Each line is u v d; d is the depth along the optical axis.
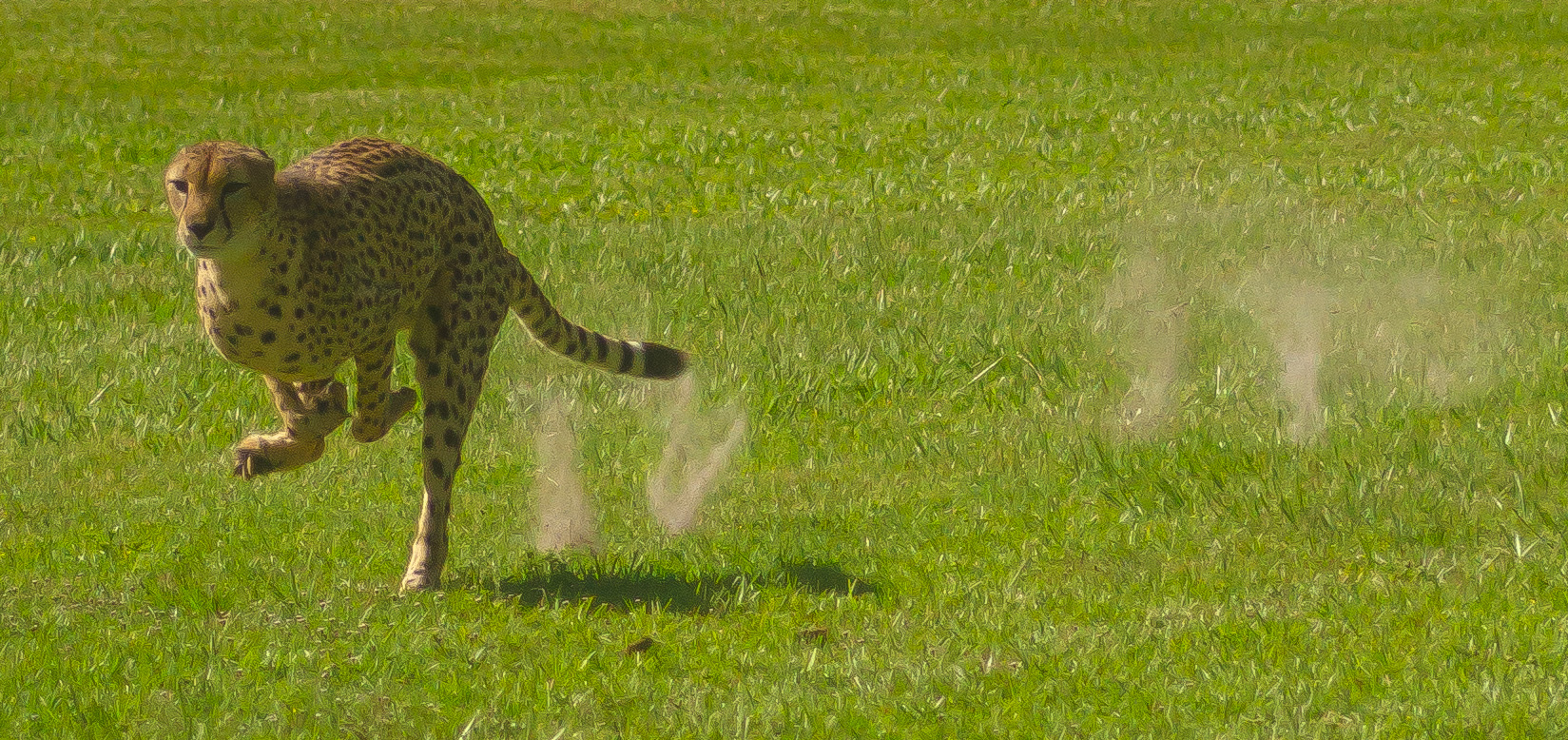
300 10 75.75
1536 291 30.33
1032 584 18.36
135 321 31.08
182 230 16.25
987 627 17.02
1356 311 29.25
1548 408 23.36
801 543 19.98
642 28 73.38
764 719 14.91
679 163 47.69
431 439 18.80
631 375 21.83
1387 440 22.45
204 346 29.05
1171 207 39.38
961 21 74.69
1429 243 34.25
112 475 23.22
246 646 16.89
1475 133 48.56
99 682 15.80
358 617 17.61
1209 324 28.58
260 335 17.28
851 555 19.84
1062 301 31.02
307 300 17.20
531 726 14.94
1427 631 16.44
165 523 21.09
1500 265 32.16
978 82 60.91
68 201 43.91
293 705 15.47
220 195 16.20
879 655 16.41
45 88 60.41
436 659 16.64
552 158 48.47
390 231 18.09
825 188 43.91
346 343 17.78
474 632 17.25
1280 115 51.84
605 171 46.69
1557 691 14.69
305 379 18.09
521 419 25.25
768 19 75.12
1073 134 50.22
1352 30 70.69
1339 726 14.41
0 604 18.03
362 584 18.84
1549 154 44.88
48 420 25.53
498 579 19.05
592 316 30.53
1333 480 21.16
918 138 50.50
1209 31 71.50
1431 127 49.78
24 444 24.67
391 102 58.31
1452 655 15.70
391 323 18.28
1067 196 41.56
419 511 21.52
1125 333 28.38
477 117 55.44
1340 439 22.44
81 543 20.25
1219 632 16.53
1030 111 53.91
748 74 63.19
